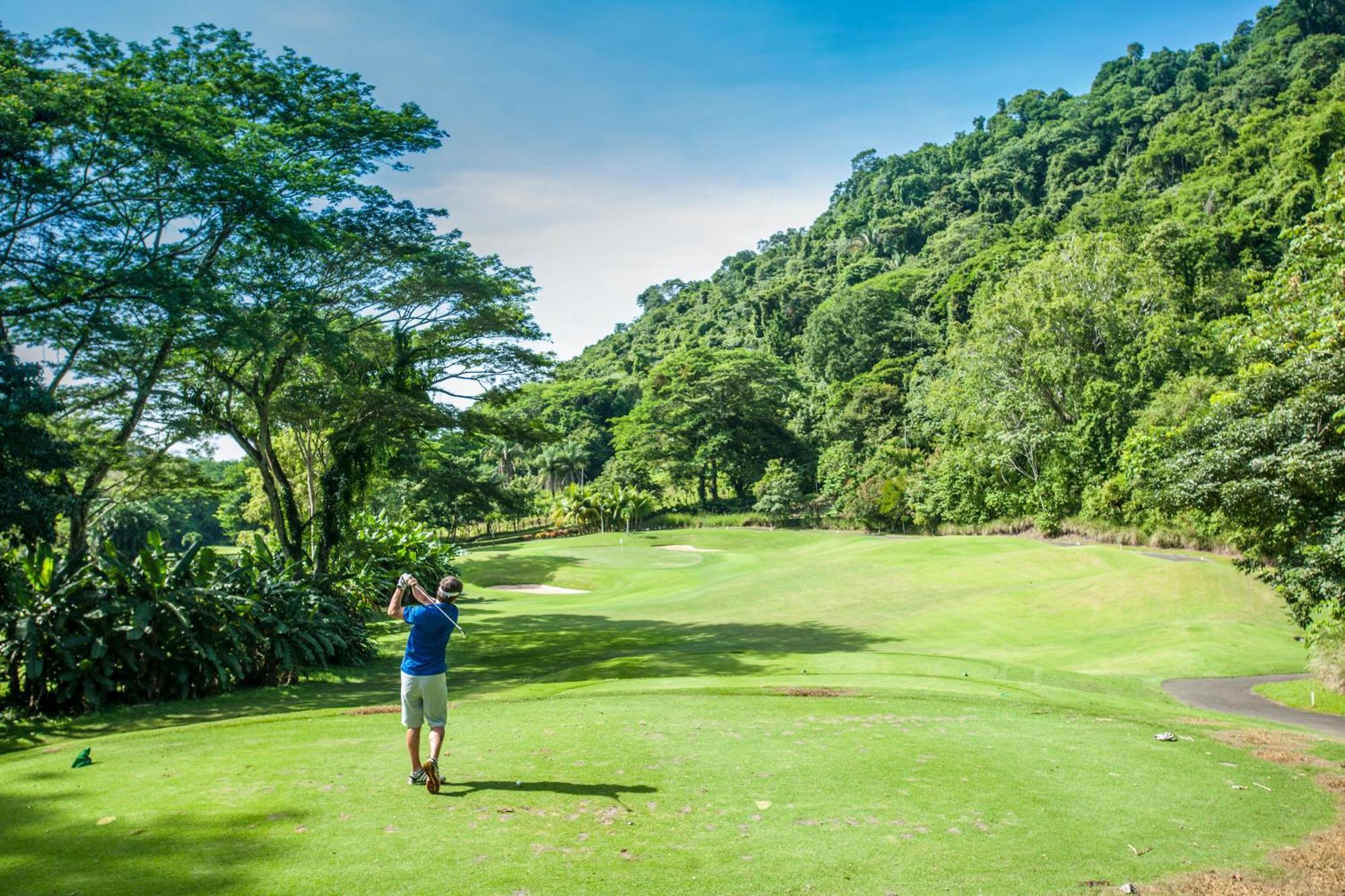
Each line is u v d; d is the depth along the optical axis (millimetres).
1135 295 51906
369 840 4875
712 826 5273
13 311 14688
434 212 22531
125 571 13273
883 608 27641
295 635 16203
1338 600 13930
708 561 51719
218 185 15867
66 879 4273
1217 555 34438
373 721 9398
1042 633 22828
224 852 4668
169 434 20734
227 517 76750
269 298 19094
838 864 4688
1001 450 55219
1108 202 93688
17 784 6203
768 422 85375
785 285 133000
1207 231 69750
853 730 8539
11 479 13031
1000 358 55469
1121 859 4930
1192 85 143500
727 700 10633
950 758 7328
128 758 7289
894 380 86875
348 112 19984
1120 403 47812
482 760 6859
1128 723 9742
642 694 11438
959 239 125625
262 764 6773
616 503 74688
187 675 13500
